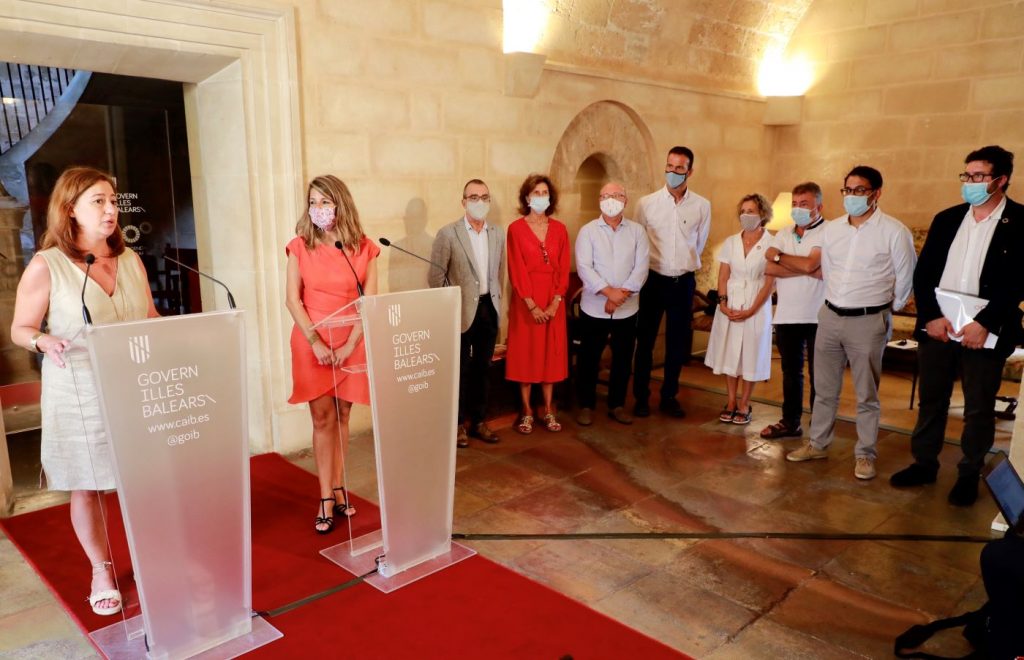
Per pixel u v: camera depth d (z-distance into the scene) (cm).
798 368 460
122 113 432
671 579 293
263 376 421
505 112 504
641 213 511
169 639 232
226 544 240
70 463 247
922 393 384
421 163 464
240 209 406
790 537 331
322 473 327
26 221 422
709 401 554
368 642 246
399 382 275
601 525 341
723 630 259
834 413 418
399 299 269
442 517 304
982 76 596
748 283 471
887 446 454
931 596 283
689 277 505
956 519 351
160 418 218
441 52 462
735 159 694
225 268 424
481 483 390
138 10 343
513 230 456
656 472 409
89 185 242
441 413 293
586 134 571
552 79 529
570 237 578
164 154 446
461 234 429
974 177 336
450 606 269
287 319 422
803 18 690
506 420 502
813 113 698
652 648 246
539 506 361
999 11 581
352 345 311
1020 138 584
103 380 204
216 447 232
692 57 629
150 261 451
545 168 538
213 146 412
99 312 249
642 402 514
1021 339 343
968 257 349
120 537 314
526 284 451
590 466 416
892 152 655
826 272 406
